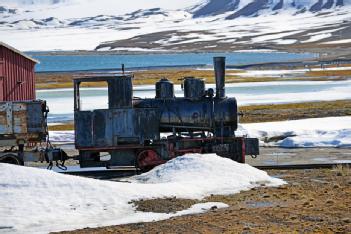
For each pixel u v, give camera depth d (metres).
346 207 20.61
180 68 150.25
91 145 30.83
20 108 31.02
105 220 19.00
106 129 30.86
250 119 53.06
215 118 31.14
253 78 106.38
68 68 183.62
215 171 25.58
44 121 31.25
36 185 20.88
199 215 19.69
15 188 20.67
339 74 110.69
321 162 32.50
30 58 42.66
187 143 31.20
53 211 19.39
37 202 19.86
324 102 65.62
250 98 72.75
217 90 31.59
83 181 21.44
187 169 25.84
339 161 32.69
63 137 45.56
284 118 53.16
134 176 27.30
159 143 31.02
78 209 19.75
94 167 32.56
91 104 65.69
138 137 30.84
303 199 22.20
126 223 18.64
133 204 20.58
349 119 49.47
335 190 23.98
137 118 30.89
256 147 31.73
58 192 20.64
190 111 31.09
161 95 31.52
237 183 24.42
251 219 19.05
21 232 17.64
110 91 30.89
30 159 30.78
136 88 87.44
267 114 56.25
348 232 17.05
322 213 19.77
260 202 21.70
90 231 17.70
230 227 17.97
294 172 29.36
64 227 18.14
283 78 105.38
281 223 18.44
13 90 41.03
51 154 30.73
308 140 40.53
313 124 47.38
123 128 30.89
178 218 19.28
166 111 31.08
